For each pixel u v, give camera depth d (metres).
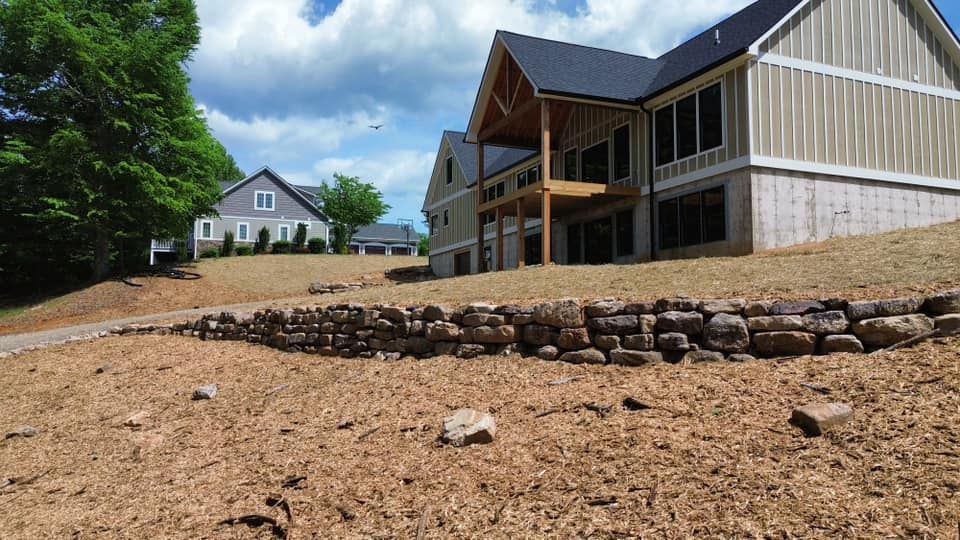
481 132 18.02
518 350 6.50
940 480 2.97
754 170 12.38
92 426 6.97
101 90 20.52
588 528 3.17
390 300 9.49
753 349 5.18
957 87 15.35
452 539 3.34
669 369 5.29
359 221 46.75
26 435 6.95
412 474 4.23
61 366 10.27
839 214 13.27
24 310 19.11
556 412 4.79
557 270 10.60
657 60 17.97
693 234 13.73
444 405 5.48
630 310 5.80
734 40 13.67
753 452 3.59
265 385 7.45
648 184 15.04
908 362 4.30
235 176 62.25
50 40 19.48
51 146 19.50
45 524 4.50
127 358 10.18
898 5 14.55
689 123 13.91
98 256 22.00
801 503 3.02
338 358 8.29
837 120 13.43
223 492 4.55
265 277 24.06
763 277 6.92
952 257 6.28
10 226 21.47
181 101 22.62
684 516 3.10
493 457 4.23
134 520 4.34
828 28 13.50
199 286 21.77
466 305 7.20
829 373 4.46
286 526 3.83
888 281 5.71
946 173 14.90
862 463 3.26
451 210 27.48
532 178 20.84
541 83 14.55
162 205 21.66
